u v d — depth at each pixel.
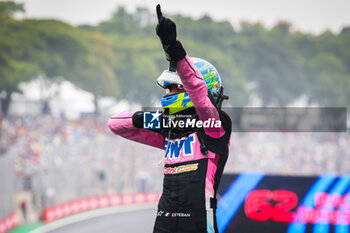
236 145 106.81
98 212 69.19
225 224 13.45
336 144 110.44
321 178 13.52
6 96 161.00
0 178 48.25
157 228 5.96
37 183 58.12
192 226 5.75
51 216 58.97
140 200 77.56
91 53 192.25
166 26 4.89
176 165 5.93
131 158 77.44
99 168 72.56
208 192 5.75
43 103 175.38
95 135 97.94
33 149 69.50
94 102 198.12
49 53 176.88
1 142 72.19
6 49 161.88
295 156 108.56
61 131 95.75
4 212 49.38
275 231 13.45
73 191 66.56
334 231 13.45
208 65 5.95
